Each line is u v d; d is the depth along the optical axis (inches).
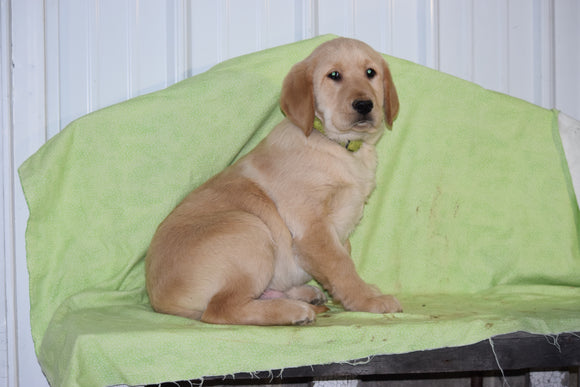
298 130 102.3
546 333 81.3
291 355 74.2
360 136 101.5
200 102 113.3
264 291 95.0
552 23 141.2
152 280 90.8
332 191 98.2
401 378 122.2
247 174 101.4
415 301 108.9
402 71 124.6
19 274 118.6
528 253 120.6
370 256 121.2
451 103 125.0
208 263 85.4
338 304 101.3
